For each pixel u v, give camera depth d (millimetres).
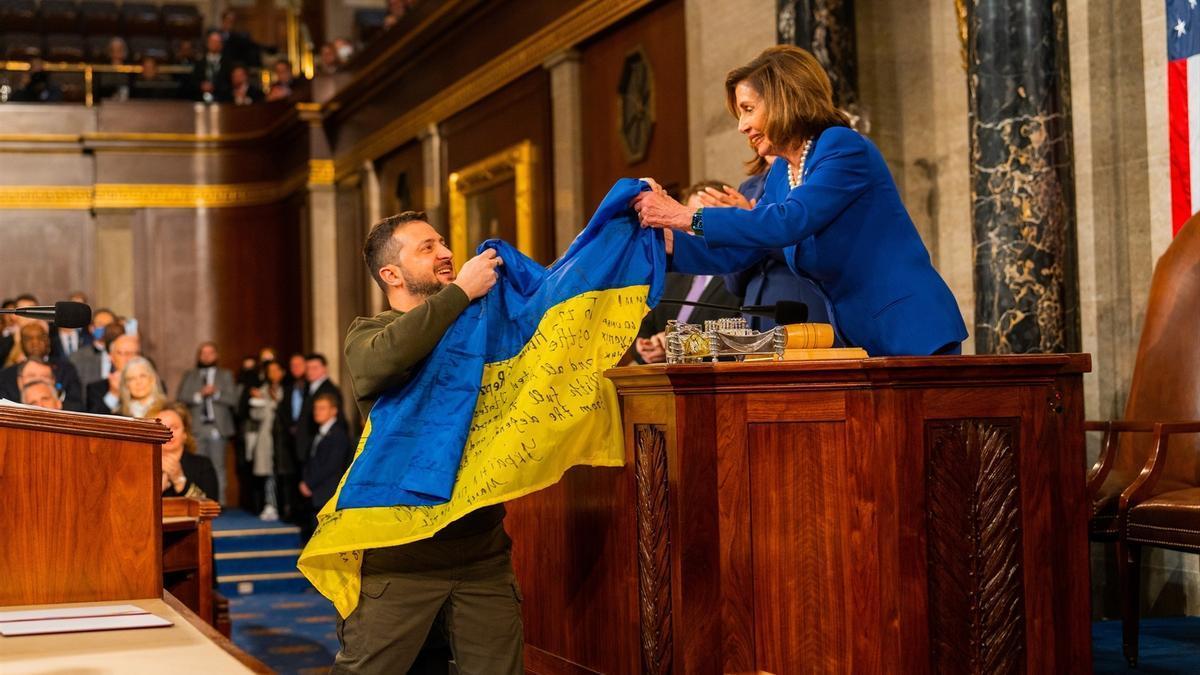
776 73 3248
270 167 15992
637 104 8578
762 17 6902
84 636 2367
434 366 3020
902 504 2770
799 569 2844
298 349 15352
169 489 6355
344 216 14328
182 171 15930
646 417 3000
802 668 2830
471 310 3072
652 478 2961
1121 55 5715
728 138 7207
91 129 15703
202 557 4891
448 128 11641
